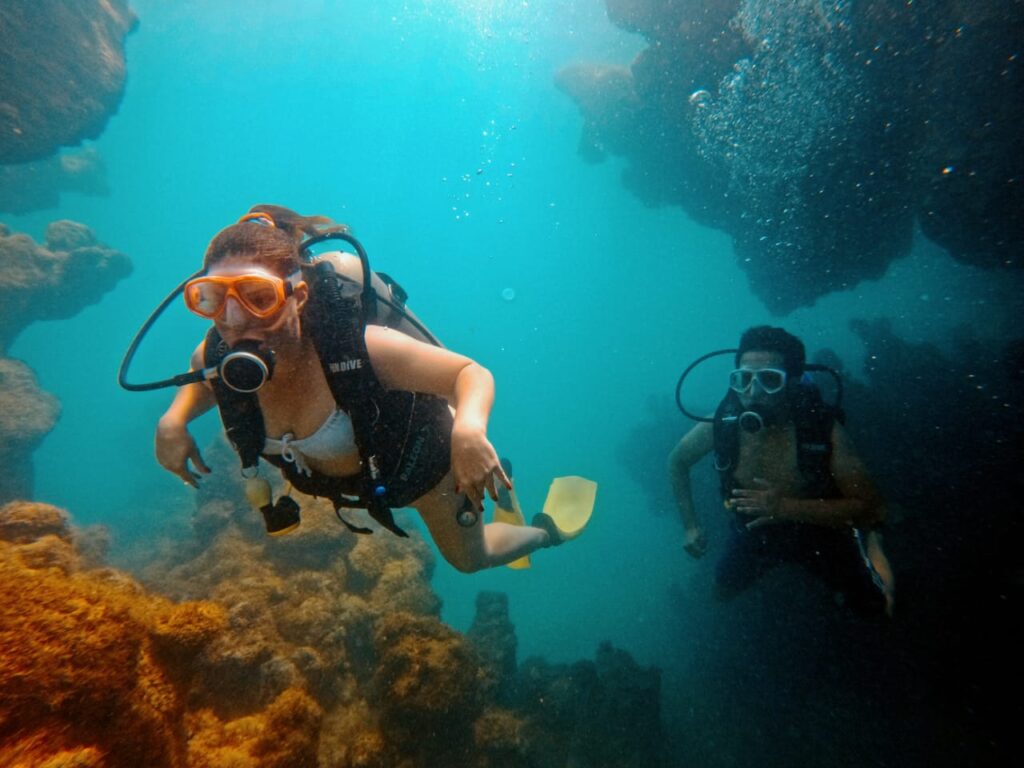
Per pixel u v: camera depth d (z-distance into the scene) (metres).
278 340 1.63
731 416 4.57
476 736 3.93
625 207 30.83
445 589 13.41
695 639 8.66
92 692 1.46
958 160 8.17
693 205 14.23
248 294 1.50
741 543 5.20
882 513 3.97
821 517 3.95
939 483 6.83
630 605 11.54
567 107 23.77
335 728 3.74
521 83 24.53
